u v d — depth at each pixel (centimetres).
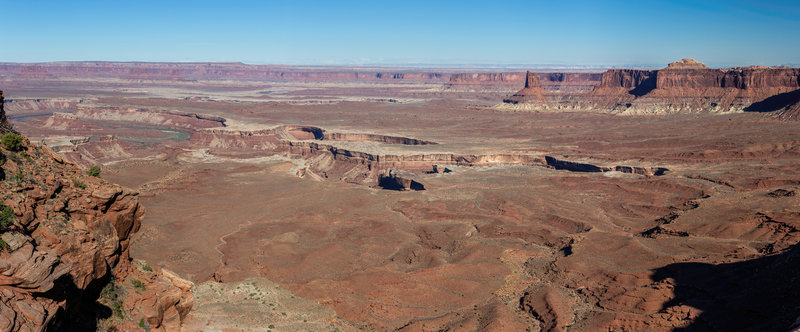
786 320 6762
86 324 3944
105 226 4575
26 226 3656
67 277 3594
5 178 3838
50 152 4625
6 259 3136
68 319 3741
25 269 3170
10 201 3638
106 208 4659
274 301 7519
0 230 3306
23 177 4003
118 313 4359
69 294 3706
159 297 4928
